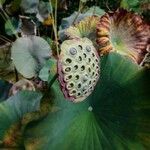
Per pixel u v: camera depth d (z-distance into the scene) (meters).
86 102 0.30
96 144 0.29
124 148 0.29
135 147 0.30
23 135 0.28
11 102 0.32
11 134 0.29
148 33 0.40
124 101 0.30
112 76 0.31
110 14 0.40
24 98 0.32
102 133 0.30
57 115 0.29
